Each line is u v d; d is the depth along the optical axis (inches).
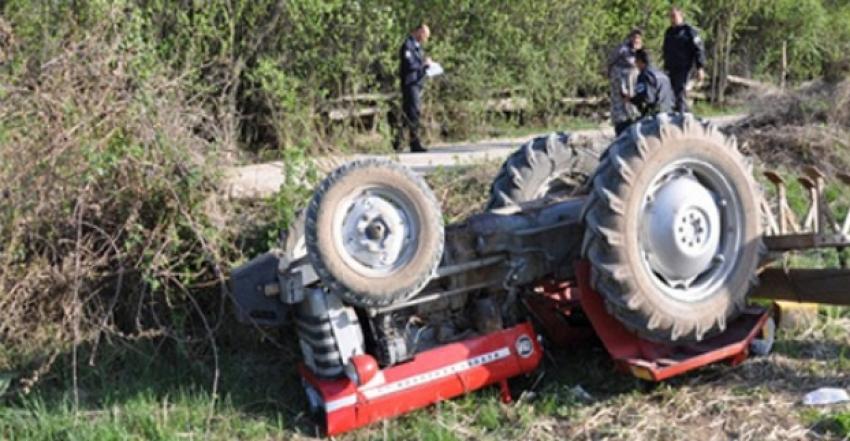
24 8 370.9
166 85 294.5
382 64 594.6
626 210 223.3
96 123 272.2
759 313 252.1
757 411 223.8
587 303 232.4
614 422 225.1
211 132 306.5
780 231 257.4
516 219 239.5
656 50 760.3
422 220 219.8
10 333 262.4
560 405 235.5
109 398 244.4
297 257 238.7
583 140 282.4
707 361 236.2
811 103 491.5
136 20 393.4
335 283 213.8
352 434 225.0
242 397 248.4
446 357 231.0
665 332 229.6
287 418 239.6
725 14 816.3
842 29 873.5
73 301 256.1
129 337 260.4
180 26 500.4
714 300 235.1
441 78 636.7
